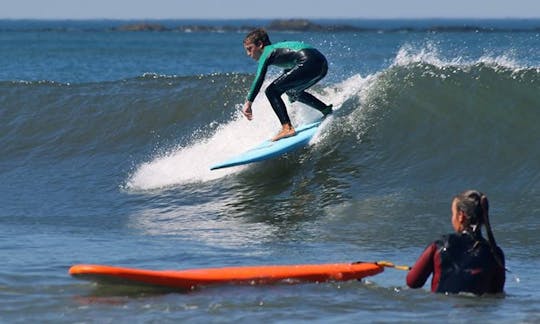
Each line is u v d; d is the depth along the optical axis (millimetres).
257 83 41906
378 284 26391
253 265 29750
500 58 53062
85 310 23562
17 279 27000
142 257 31141
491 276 24078
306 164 43312
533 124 43531
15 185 47938
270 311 23391
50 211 41875
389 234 34219
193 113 55250
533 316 22438
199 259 30766
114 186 46219
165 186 44688
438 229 34531
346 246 32688
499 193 38531
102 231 36969
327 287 25703
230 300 24422
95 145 53750
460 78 46812
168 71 145875
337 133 44688
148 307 23797
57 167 51094
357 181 41406
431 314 22797
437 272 24391
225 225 37469
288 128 43469
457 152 42438
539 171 40031
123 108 56656
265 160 43969
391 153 43188
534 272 28328
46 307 23875
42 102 58750
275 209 39531
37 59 181000
